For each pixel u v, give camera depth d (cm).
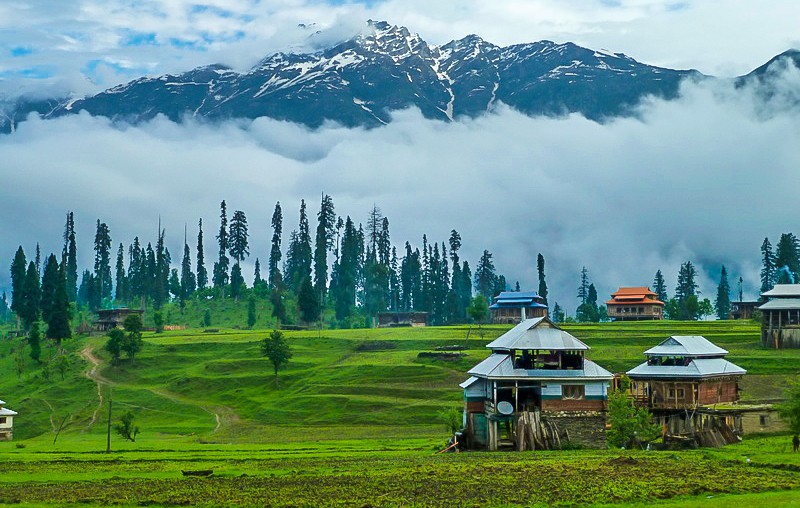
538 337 12256
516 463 9944
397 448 12850
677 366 13462
